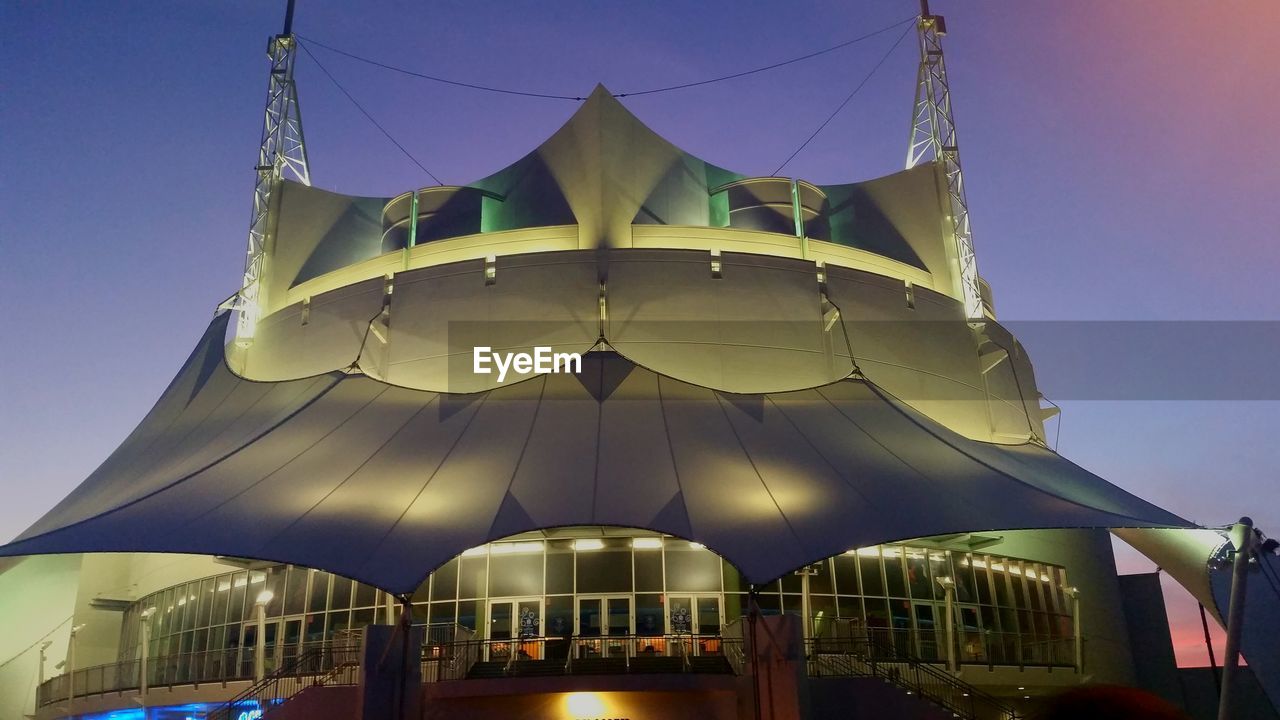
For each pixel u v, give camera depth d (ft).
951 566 100.73
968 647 98.68
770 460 78.02
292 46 145.28
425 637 83.51
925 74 142.72
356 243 136.26
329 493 73.72
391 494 73.26
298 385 91.81
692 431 80.69
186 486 76.79
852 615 92.17
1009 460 89.81
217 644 100.42
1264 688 74.59
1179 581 87.45
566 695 74.43
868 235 135.23
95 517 73.87
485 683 70.08
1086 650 111.86
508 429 80.38
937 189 133.39
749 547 68.03
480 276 107.45
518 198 128.26
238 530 69.82
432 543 67.46
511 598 87.92
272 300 126.93
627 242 112.98
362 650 62.64
